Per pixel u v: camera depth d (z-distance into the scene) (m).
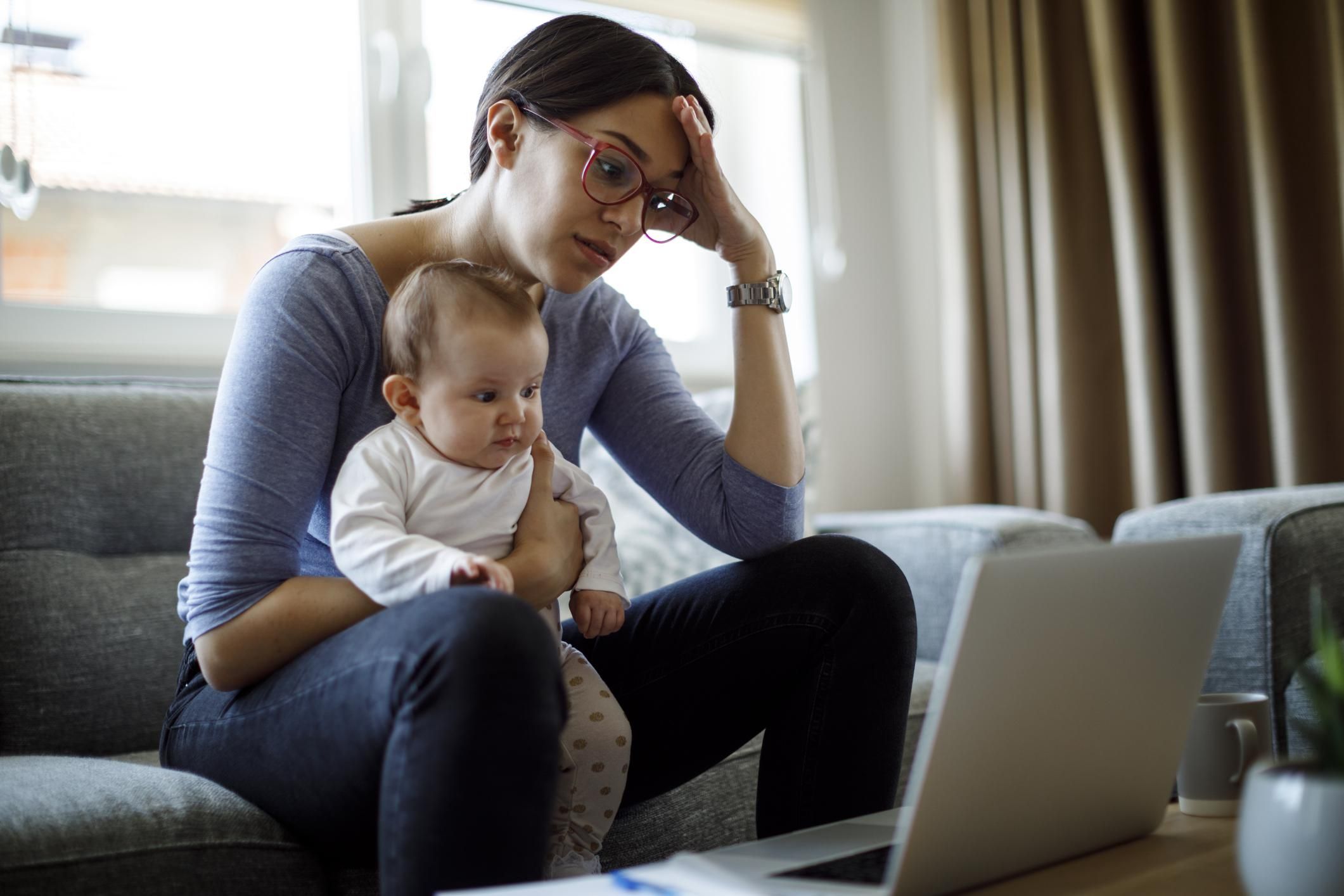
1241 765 1.05
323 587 0.97
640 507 1.89
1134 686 0.89
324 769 0.89
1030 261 2.50
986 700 0.77
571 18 1.17
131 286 2.12
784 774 1.13
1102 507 2.39
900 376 2.94
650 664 1.19
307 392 1.03
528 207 1.14
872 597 1.13
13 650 1.39
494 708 0.79
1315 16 2.07
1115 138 2.31
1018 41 2.52
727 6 2.57
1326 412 2.05
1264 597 1.49
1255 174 2.10
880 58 2.94
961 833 0.78
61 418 1.52
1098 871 0.86
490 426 1.04
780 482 1.22
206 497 1.00
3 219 1.94
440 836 0.78
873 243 2.92
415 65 2.24
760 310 1.25
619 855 1.20
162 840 0.92
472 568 0.91
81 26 2.02
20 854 0.86
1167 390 2.29
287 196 2.21
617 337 1.33
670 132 1.16
